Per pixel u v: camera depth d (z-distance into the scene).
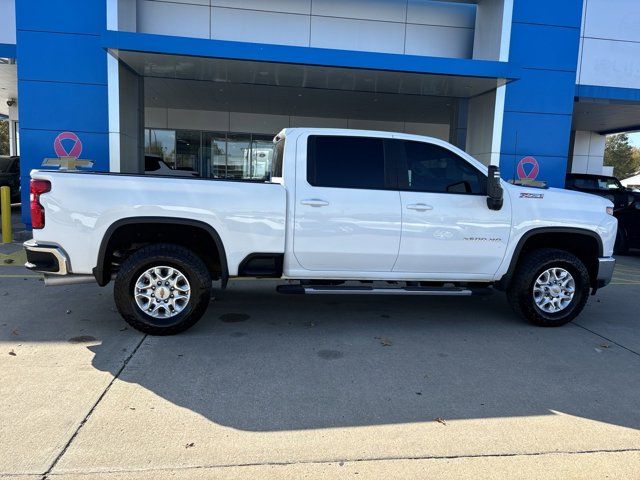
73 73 11.39
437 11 13.55
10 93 19.39
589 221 5.74
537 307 5.78
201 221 5.00
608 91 14.38
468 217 5.47
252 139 20.62
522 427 3.51
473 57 13.62
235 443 3.20
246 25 12.91
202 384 4.03
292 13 13.05
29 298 6.46
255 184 5.09
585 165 22.84
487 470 2.99
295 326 5.61
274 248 5.16
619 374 4.50
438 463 3.05
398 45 13.52
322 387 4.04
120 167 11.39
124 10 11.67
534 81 13.02
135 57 10.93
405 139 5.47
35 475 2.81
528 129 13.14
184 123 20.08
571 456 3.17
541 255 5.73
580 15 12.94
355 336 5.32
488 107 13.20
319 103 17.56
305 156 5.27
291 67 11.58
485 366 4.59
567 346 5.21
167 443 3.17
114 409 3.58
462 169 5.58
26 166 11.47
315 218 5.20
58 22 11.25
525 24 12.80
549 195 5.72
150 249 4.98
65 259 4.81
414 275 5.54
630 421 3.64
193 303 5.05
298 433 3.34
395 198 5.33
